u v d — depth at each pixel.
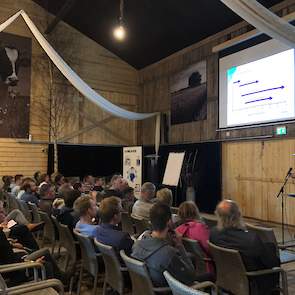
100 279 3.64
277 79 7.20
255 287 2.36
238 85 8.19
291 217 7.00
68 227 3.39
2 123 9.83
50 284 2.11
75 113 11.05
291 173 6.54
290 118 6.92
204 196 9.11
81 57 11.30
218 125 8.80
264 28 4.11
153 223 2.15
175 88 10.57
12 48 10.05
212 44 9.20
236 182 8.34
